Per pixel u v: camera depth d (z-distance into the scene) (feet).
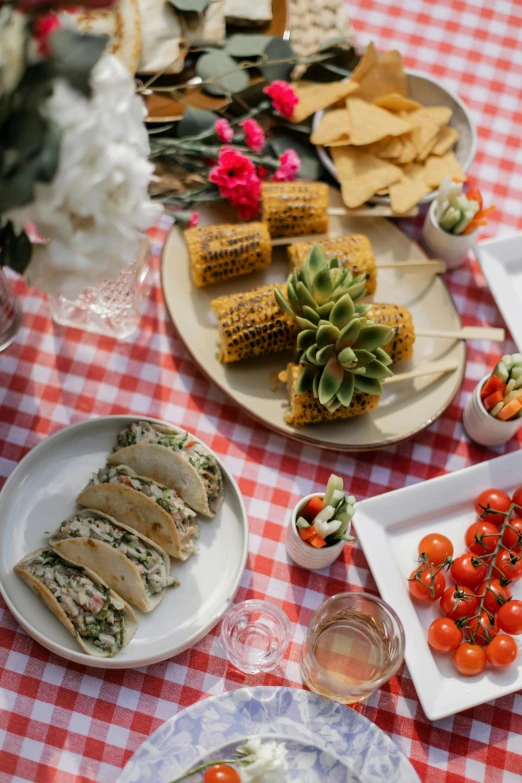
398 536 4.51
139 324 4.82
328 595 4.42
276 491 4.59
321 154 5.05
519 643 4.27
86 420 4.34
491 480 4.53
